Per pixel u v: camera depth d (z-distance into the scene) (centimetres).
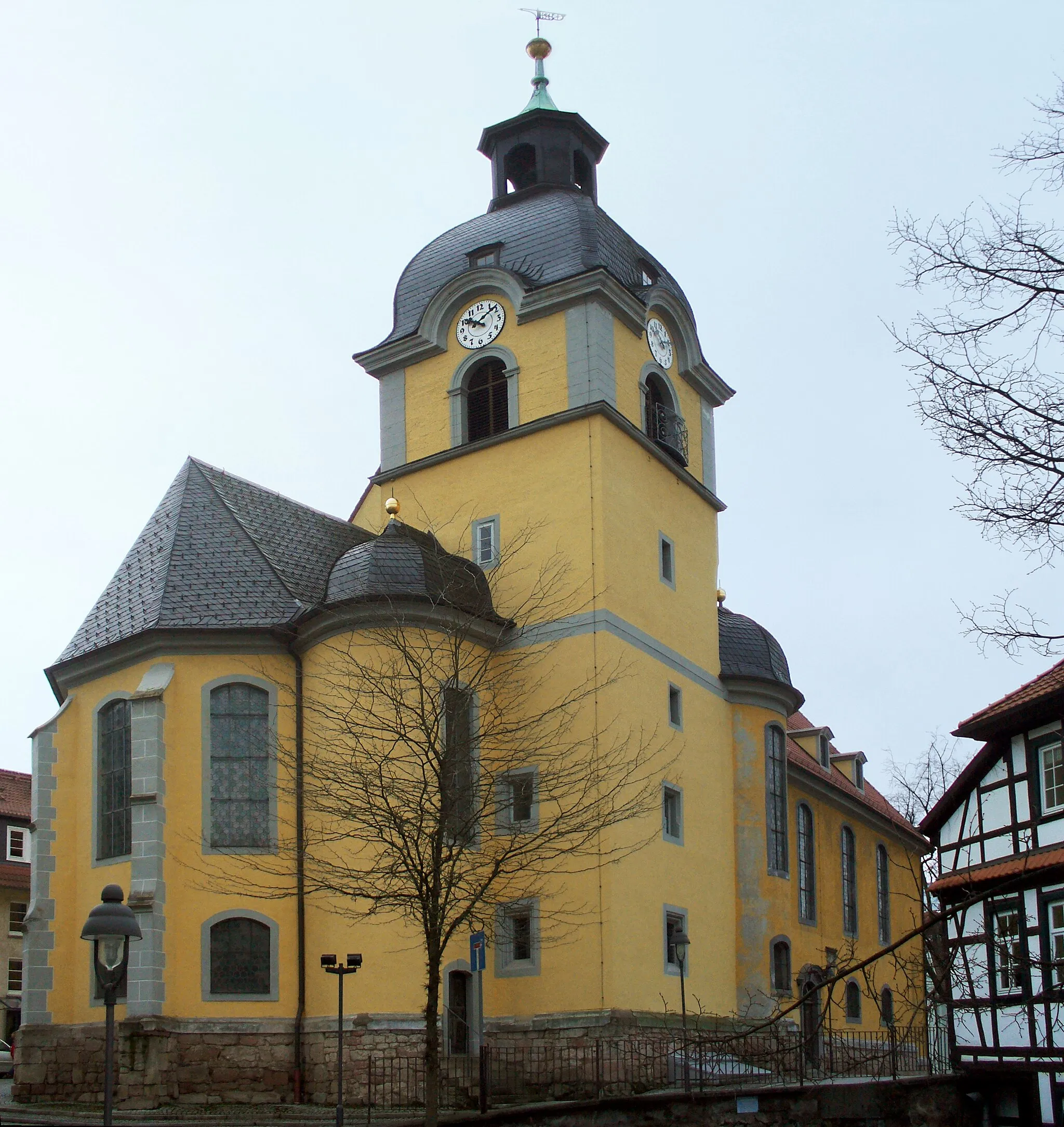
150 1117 3053
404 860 2620
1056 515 1648
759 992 4178
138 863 3359
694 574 4444
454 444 4328
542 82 4900
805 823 5188
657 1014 3694
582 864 3653
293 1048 3362
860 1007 5272
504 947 3703
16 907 5744
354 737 3009
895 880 6041
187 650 3581
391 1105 3231
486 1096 3042
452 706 2953
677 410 4516
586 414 4062
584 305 4162
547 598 3966
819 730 5625
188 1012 3322
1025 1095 3095
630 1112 2944
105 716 3700
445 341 4425
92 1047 3397
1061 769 3184
